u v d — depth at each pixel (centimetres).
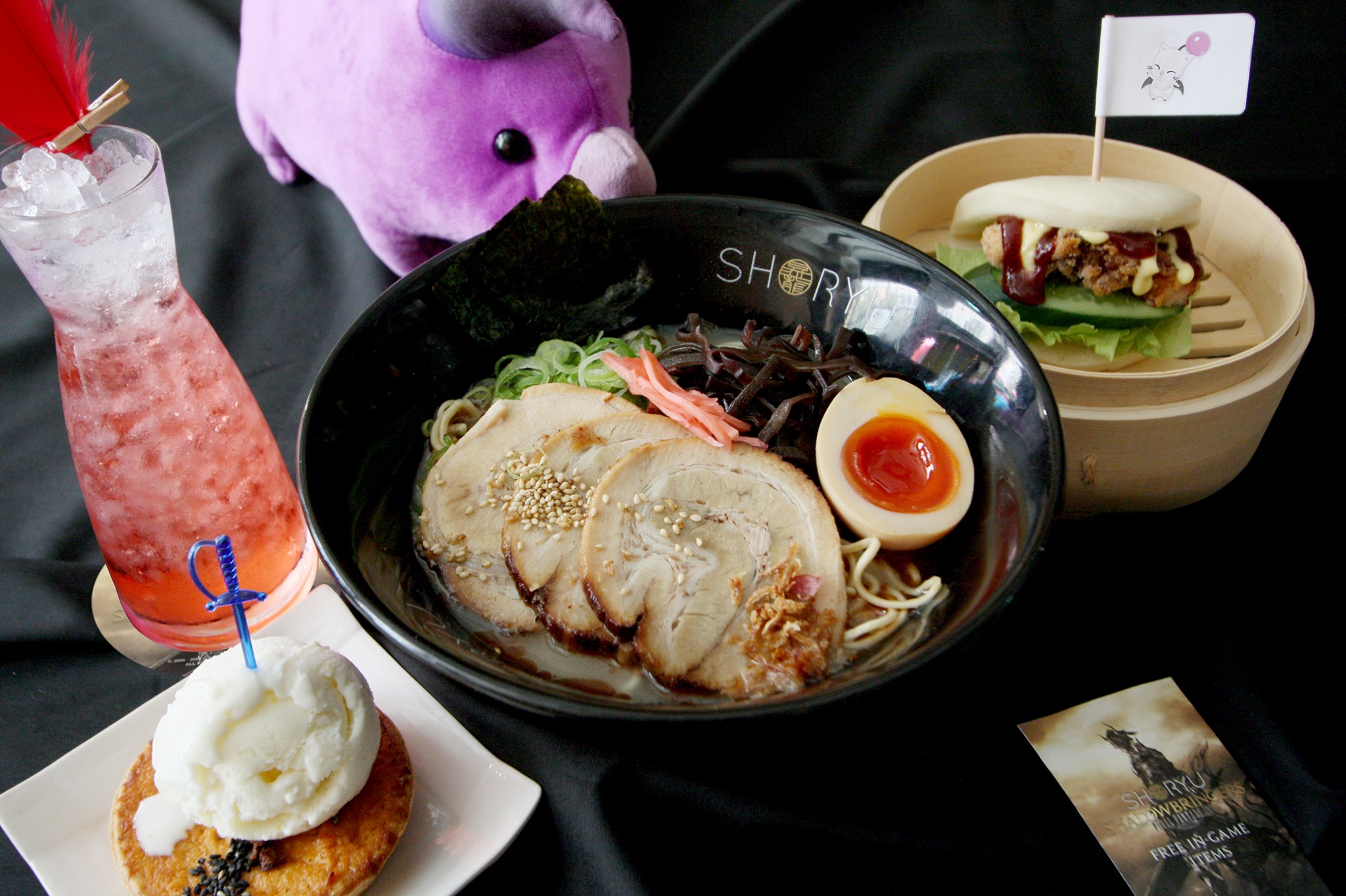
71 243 34
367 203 53
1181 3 67
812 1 66
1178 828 37
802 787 37
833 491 42
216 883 34
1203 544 45
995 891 36
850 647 40
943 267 43
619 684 39
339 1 50
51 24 36
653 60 68
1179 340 48
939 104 64
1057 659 40
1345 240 56
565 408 45
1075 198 47
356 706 35
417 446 45
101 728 39
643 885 35
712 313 48
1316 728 39
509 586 41
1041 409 39
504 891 36
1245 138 60
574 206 45
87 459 37
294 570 42
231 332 54
